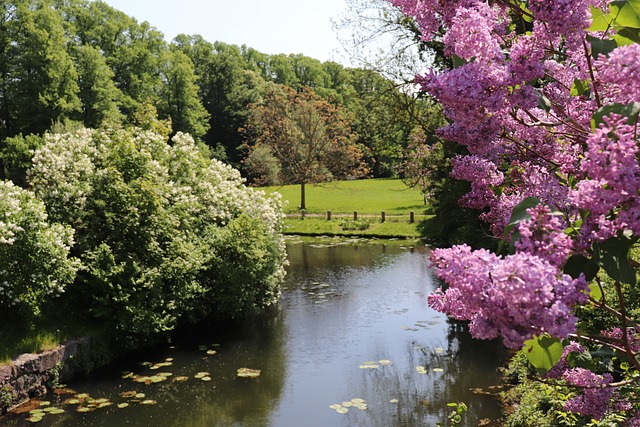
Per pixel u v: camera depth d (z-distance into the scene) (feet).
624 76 5.52
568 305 5.12
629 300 17.24
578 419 16.42
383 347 34.09
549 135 8.75
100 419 24.63
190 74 170.81
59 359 28.19
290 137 125.39
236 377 29.66
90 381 28.81
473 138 7.66
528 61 6.65
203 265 38.04
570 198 5.71
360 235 84.74
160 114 163.12
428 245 73.41
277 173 128.57
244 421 24.71
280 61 254.88
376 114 58.39
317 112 126.41
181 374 29.99
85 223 32.89
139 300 31.96
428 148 59.06
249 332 37.27
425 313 41.14
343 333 36.86
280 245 46.70
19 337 27.89
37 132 119.03
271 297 43.21
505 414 24.38
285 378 29.55
